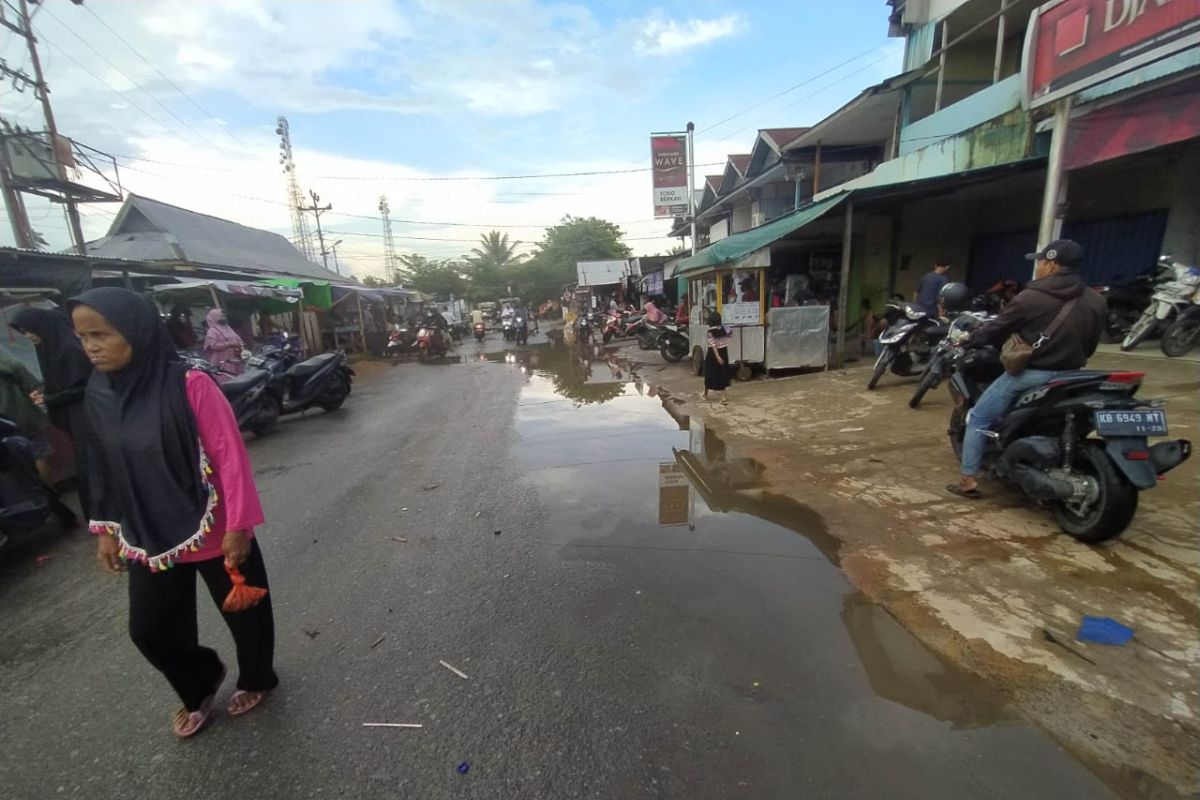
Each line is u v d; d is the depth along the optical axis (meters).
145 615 2.02
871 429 5.67
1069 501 3.15
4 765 2.12
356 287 21.41
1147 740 1.89
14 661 2.80
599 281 32.34
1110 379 2.99
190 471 1.96
